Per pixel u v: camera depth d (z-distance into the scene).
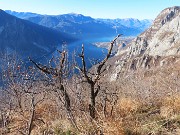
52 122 7.52
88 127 6.27
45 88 6.66
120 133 5.85
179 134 5.88
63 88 6.58
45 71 6.28
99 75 6.48
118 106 7.56
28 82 6.95
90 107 6.53
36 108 8.22
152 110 7.64
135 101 8.02
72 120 6.56
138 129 6.16
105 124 5.92
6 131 7.65
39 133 7.17
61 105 7.57
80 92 6.96
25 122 7.61
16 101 8.00
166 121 6.53
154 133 5.99
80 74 6.65
